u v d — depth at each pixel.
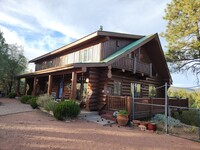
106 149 5.24
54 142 5.46
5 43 22.38
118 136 6.91
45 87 22.00
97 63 11.17
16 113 10.13
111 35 13.52
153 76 18.52
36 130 6.66
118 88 14.34
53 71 13.52
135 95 16.02
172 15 18.23
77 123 8.74
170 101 14.71
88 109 11.91
